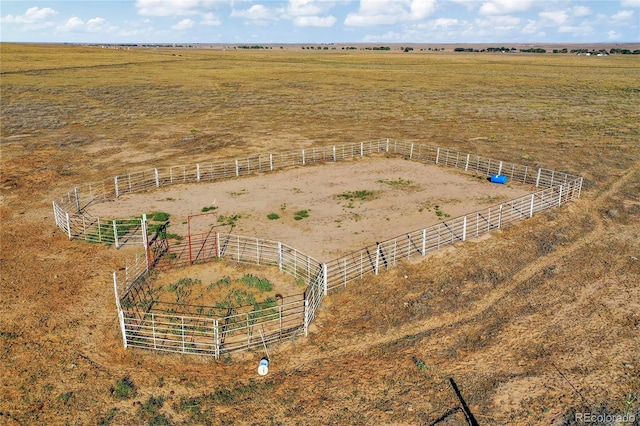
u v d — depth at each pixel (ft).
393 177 106.83
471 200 91.09
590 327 51.19
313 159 122.93
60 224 78.18
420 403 40.83
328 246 71.15
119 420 39.22
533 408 40.14
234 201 90.89
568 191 91.91
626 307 54.80
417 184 101.50
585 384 42.78
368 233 75.92
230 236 74.64
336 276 62.28
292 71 354.13
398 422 38.91
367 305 55.83
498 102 218.59
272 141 145.38
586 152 129.59
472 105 210.59
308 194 95.04
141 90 244.63
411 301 56.34
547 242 72.28
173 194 95.30
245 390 42.42
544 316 53.31
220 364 45.85
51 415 39.63
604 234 75.51
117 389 42.50
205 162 120.98
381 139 146.00
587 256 67.97
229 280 61.11
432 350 47.60
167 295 57.67
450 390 42.24
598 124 166.91
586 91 249.55
